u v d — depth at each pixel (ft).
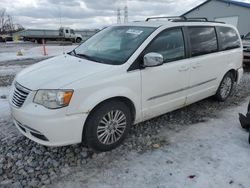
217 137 13.08
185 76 14.01
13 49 72.18
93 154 11.32
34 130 10.19
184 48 13.97
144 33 12.92
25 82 10.80
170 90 13.42
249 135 12.28
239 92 21.09
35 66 12.71
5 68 34.37
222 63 16.72
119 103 11.41
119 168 10.40
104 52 12.93
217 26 16.63
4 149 11.57
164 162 10.82
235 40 18.31
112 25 15.58
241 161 10.96
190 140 12.74
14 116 10.97
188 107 17.21
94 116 10.68
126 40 13.01
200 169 10.37
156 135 13.21
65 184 9.46
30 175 9.93
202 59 14.92
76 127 10.23
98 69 11.00
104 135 11.27
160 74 12.61
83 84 10.16
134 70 11.66
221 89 17.66
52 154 11.22
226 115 16.02
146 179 9.75
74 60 12.58
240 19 69.36
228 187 9.36
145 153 11.52
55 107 9.81
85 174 10.02
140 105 12.23
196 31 14.87
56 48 76.07
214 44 16.17
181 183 9.55
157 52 12.61
